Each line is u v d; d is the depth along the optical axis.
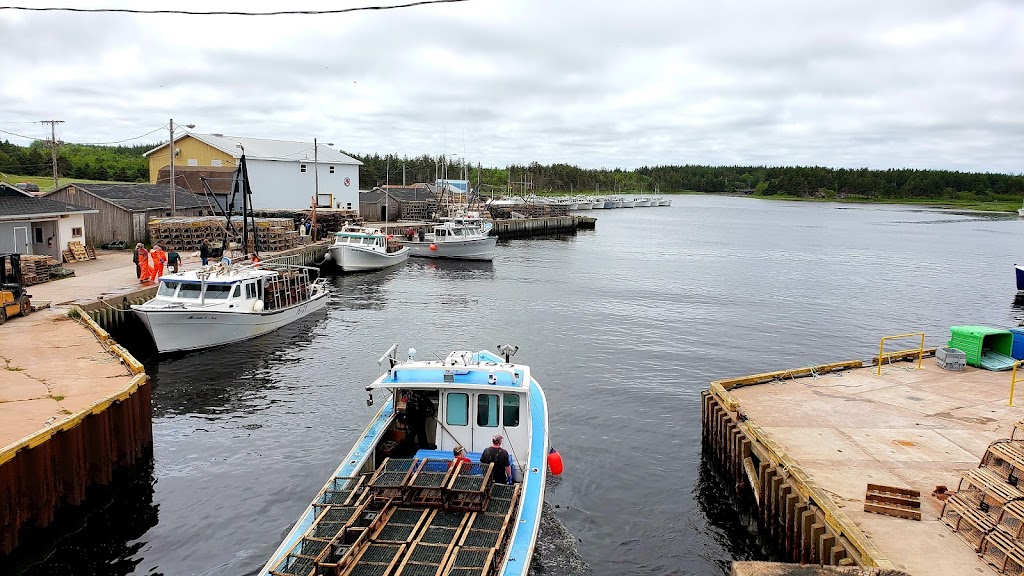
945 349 20.02
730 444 15.31
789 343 30.02
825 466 12.83
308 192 70.31
